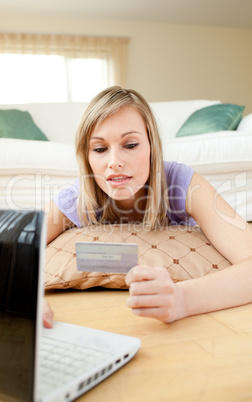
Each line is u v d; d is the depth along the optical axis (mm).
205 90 6223
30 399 465
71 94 5719
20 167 2061
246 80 6375
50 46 5559
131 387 561
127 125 937
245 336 738
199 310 837
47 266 1102
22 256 502
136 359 650
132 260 730
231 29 6207
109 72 5781
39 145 2121
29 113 3270
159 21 5836
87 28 5680
